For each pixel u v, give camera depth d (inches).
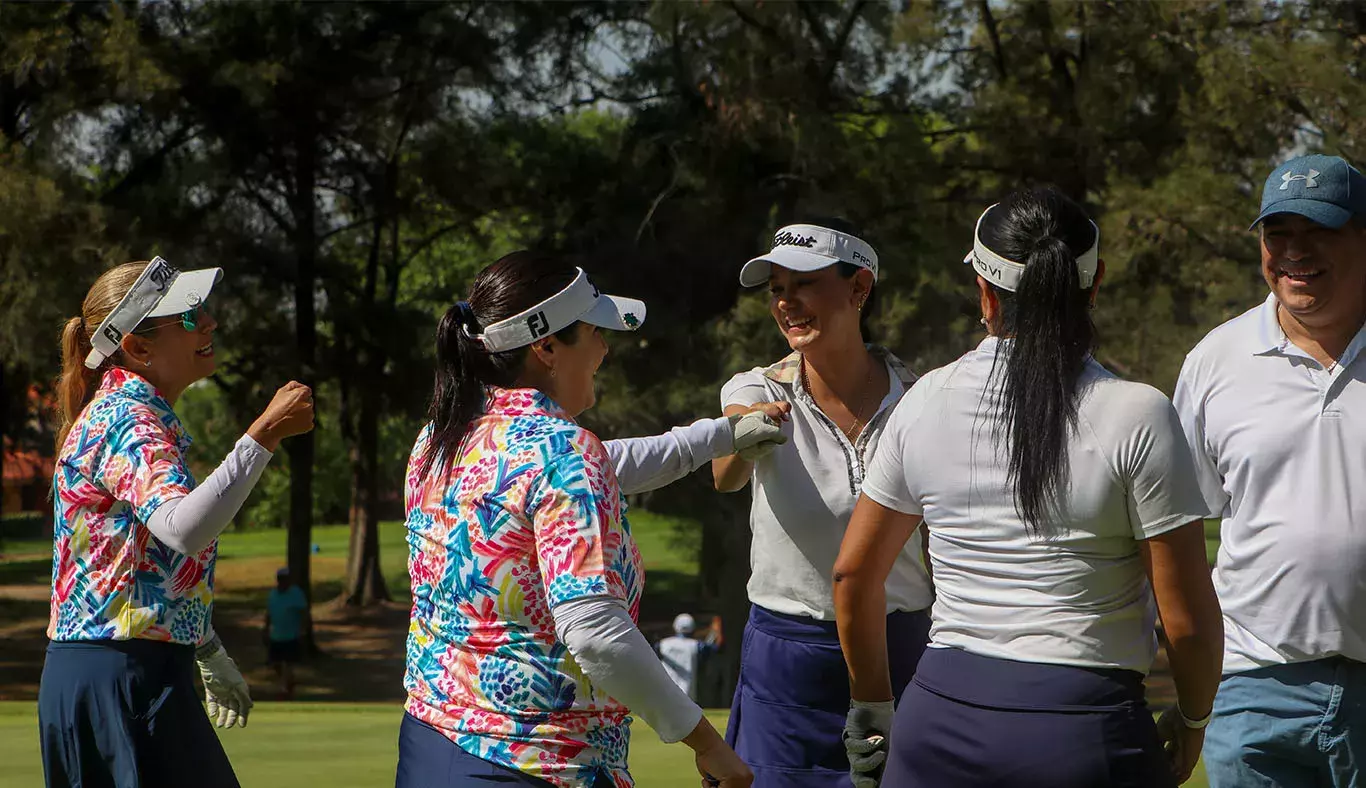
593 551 87.8
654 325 743.7
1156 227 677.3
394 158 935.7
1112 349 691.4
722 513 749.3
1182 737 98.0
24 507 2260.1
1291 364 117.8
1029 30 771.4
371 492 1187.9
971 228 743.7
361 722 229.0
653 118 812.6
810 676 132.9
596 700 91.1
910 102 793.6
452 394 94.8
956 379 95.6
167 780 122.1
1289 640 116.4
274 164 892.0
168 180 848.9
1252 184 737.0
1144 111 772.0
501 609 89.6
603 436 729.0
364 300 953.5
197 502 115.1
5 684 815.1
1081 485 88.4
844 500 131.0
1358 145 680.4
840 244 130.5
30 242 698.2
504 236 1113.4
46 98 787.4
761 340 694.5
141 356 126.6
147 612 121.6
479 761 89.8
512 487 89.5
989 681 91.1
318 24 850.8
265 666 915.4
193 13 847.1
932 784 94.0
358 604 1179.3
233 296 858.8
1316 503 115.2
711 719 217.0
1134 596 90.9
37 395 997.8
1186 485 88.4
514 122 898.7
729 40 736.3
